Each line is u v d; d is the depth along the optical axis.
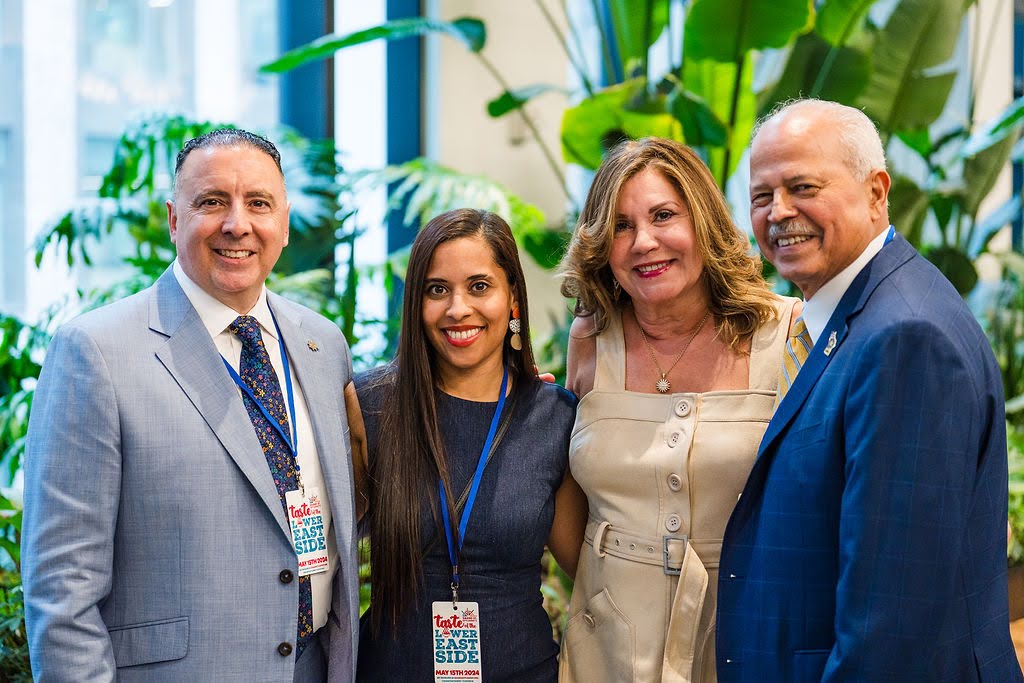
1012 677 1.81
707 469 2.18
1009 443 4.87
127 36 4.82
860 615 1.68
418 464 2.21
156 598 1.86
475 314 2.22
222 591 1.87
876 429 1.69
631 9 4.43
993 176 5.09
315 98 5.36
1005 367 5.45
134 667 1.85
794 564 1.87
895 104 4.46
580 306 2.47
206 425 1.91
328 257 4.79
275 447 2.00
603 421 2.32
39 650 1.75
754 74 5.77
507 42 5.54
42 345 4.00
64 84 4.68
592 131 4.36
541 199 5.64
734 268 2.27
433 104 5.45
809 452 1.86
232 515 1.90
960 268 4.77
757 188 1.95
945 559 1.65
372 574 2.20
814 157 1.87
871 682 1.67
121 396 1.85
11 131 4.59
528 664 2.19
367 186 4.51
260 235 1.97
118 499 1.85
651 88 4.27
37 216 4.66
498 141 5.54
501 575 2.20
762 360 2.25
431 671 2.15
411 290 2.24
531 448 2.31
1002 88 6.64
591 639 2.32
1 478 4.38
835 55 4.29
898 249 1.88
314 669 2.05
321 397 2.10
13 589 3.17
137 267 4.25
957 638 1.71
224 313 2.01
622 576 2.25
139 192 4.33
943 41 4.32
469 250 2.21
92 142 4.77
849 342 1.82
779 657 1.89
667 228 2.21
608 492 2.29
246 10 5.13
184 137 4.21
